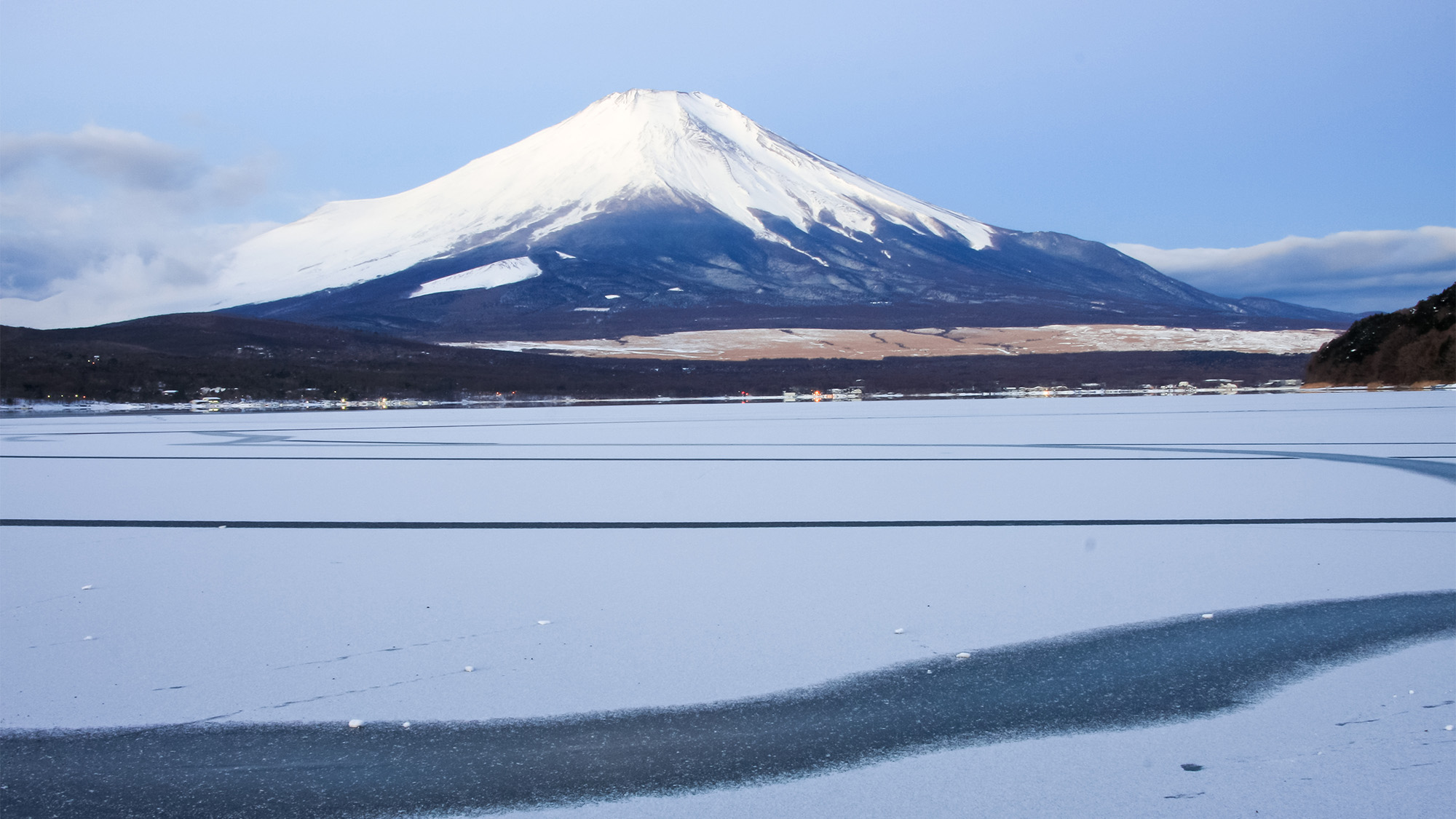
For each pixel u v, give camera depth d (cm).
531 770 496
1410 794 453
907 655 662
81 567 959
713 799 463
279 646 690
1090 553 988
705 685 608
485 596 831
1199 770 484
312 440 2853
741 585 864
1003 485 1551
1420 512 1206
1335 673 612
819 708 572
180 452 2398
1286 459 1889
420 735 539
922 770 491
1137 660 646
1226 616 743
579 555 1007
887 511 1288
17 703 587
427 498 1468
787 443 2530
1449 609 746
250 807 464
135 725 554
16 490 1602
